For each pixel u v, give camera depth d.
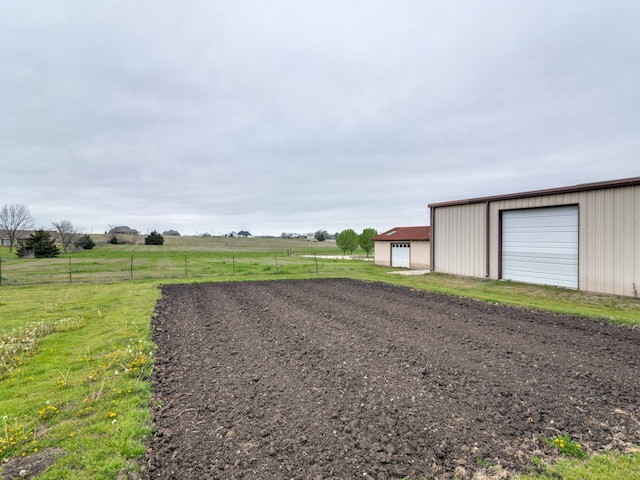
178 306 9.05
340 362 4.74
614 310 8.70
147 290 12.08
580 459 2.56
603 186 10.52
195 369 4.52
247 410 3.35
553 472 2.40
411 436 2.86
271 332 6.38
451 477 2.36
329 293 11.24
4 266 25.20
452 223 16.09
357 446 2.72
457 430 2.96
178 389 3.88
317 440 2.81
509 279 13.76
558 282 11.99
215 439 2.83
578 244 11.30
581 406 3.41
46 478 2.35
